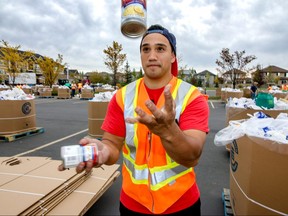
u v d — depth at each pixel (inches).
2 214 87.0
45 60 1552.7
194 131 53.9
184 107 57.2
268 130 94.6
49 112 519.5
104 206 134.3
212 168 190.4
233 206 113.5
